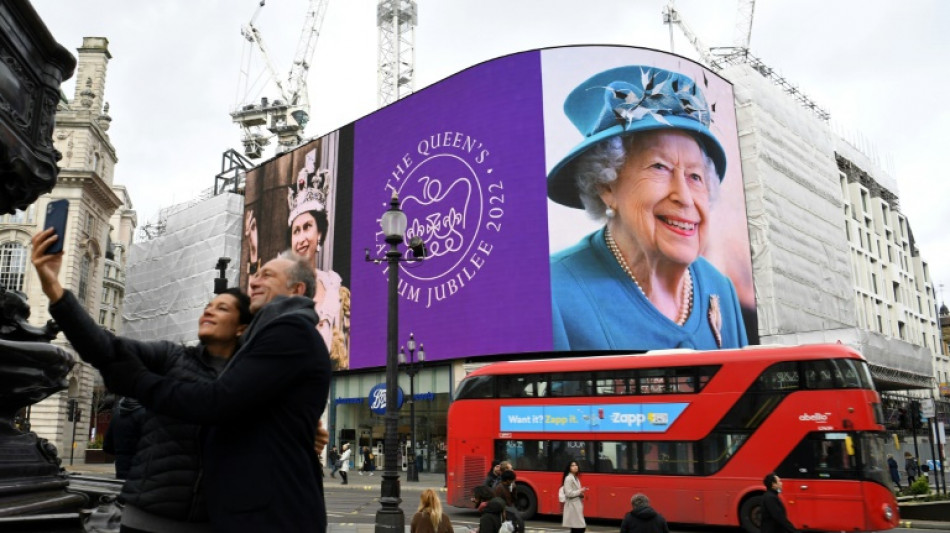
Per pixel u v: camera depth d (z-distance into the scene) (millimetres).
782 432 16422
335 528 16516
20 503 5906
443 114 44531
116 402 8125
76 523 5812
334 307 48844
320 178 51906
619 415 18469
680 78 42219
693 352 18312
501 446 20016
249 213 57094
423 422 42719
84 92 57312
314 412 2957
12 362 6168
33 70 6281
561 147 40031
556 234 39000
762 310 47125
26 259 53125
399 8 79312
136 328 68188
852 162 70312
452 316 41438
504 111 41656
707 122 42625
